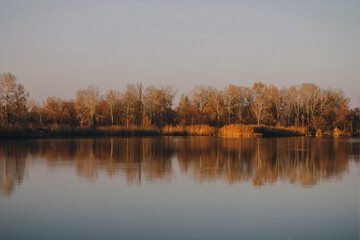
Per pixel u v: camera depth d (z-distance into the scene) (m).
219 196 17.55
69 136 64.31
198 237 12.15
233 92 100.12
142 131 69.50
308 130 81.50
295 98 105.44
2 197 17.12
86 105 84.06
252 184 20.41
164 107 95.44
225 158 31.59
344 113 84.38
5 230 12.70
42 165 26.78
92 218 14.04
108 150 38.12
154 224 13.40
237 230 12.85
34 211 14.91
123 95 92.25
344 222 13.80
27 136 58.94
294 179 21.92
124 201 16.50
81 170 24.59
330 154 35.53
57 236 12.18
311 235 12.44
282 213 14.88
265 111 94.44
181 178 21.97
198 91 101.62
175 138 61.94
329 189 19.22
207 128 73.81
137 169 25.12
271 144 48.69
